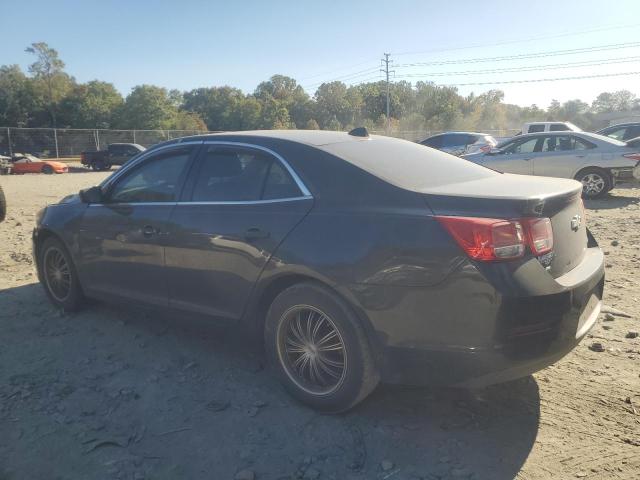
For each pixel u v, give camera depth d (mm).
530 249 2844
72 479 2760
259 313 3613
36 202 14477
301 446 3014
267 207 3479
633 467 2799
